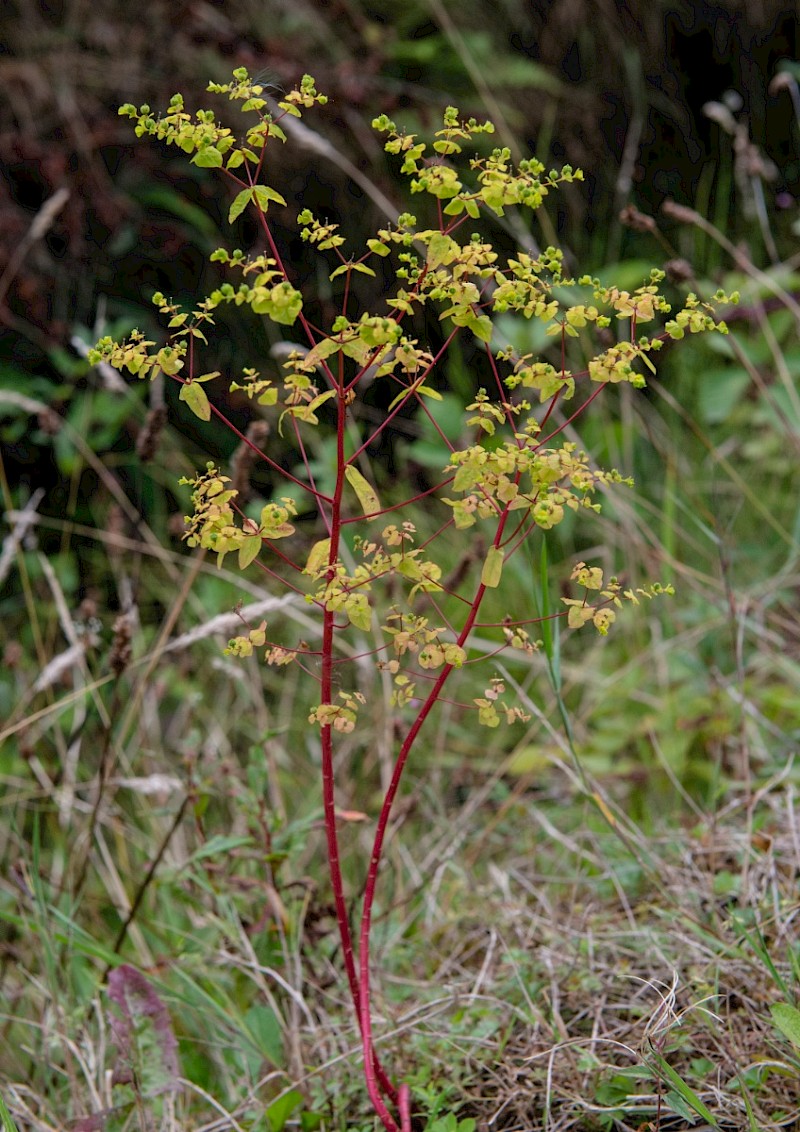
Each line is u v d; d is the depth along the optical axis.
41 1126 1.71
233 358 4.03
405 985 1.96
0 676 3.33
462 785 2.86
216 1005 1.80
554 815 2.49
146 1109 1.70
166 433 3.78
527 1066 1.62
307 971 1.96
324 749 1.40
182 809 2.00
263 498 4.04
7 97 3.90
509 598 3.16
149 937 2.23
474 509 1.29
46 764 2.91
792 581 2.91
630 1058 1.61
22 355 3.90
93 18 4.05
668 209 2.69
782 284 3.14
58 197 3.11
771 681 2.78
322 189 4.18
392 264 4.24
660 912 1.86
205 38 4.03
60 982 2.11
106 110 3.99
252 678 2.79
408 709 2.81
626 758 2.70
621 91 4.88
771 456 3.61
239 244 4.17
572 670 2.87
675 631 2.85
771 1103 1.51
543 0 4.81
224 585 3.38
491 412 1.30
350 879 2.43
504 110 4.50
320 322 4.21
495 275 1.24
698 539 3.31
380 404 4.23
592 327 3.45
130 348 1.24
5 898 2.41
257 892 1.98
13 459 3.85
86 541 3.88
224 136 1.20
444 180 1.17
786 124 5.04
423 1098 1.58
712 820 2.05
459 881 2.29
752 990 1.69
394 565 1.30
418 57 4.35
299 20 4.27
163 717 3.21
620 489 3.10
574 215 4.66
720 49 5.04
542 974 1.85
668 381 4.15
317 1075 1.72
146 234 3.96
